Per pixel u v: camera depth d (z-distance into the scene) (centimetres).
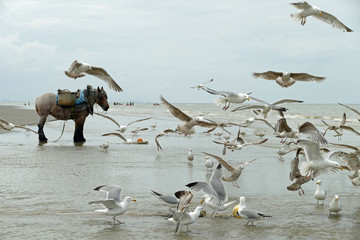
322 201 1405
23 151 2491
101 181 1661
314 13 1282
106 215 1220
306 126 1087
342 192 1548
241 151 2616
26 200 1366
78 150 2569
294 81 1484
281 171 1931
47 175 1764
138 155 2381
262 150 2664
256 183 1683
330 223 1160
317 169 1112
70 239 1009
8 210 1253
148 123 5478
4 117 6166
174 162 2148
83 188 1536
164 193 1473
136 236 1042
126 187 1568
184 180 1694
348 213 1263
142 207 1307
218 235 1059
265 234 1068
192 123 1276
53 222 1145
